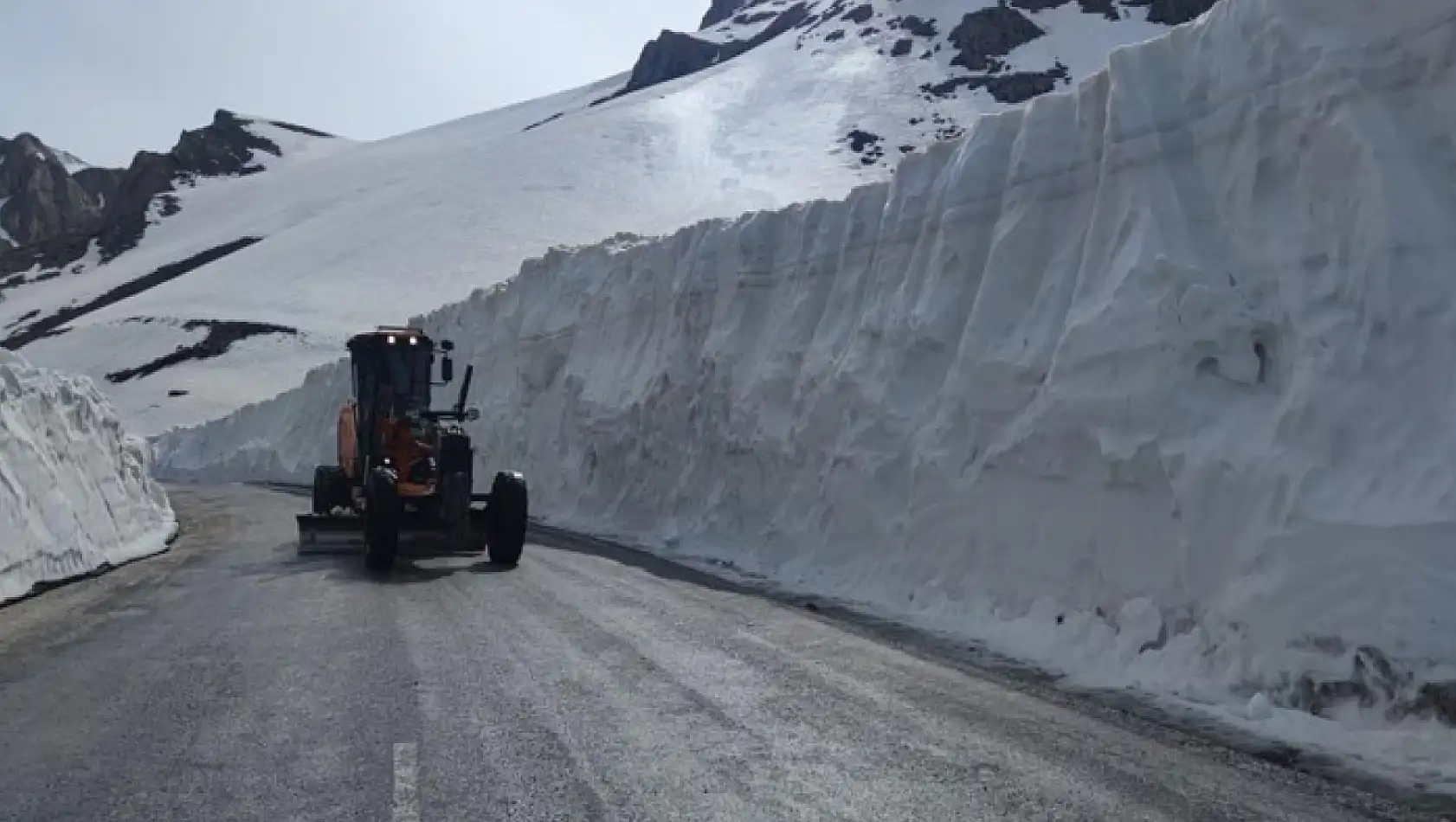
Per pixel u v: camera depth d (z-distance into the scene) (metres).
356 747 5.15
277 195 144.88
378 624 8.45
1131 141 8.83
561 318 24.12
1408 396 6.29
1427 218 6.51
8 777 4.71
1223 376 7.46
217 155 172.00
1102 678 7.02
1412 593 5.71
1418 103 6.79
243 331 78.75
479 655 7.25
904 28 123.19
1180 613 7.16
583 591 10.38
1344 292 6.83
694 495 15.71
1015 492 8.98
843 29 129.00
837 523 11.53
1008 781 4.71
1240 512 6.86
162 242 136.12
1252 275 7.53
